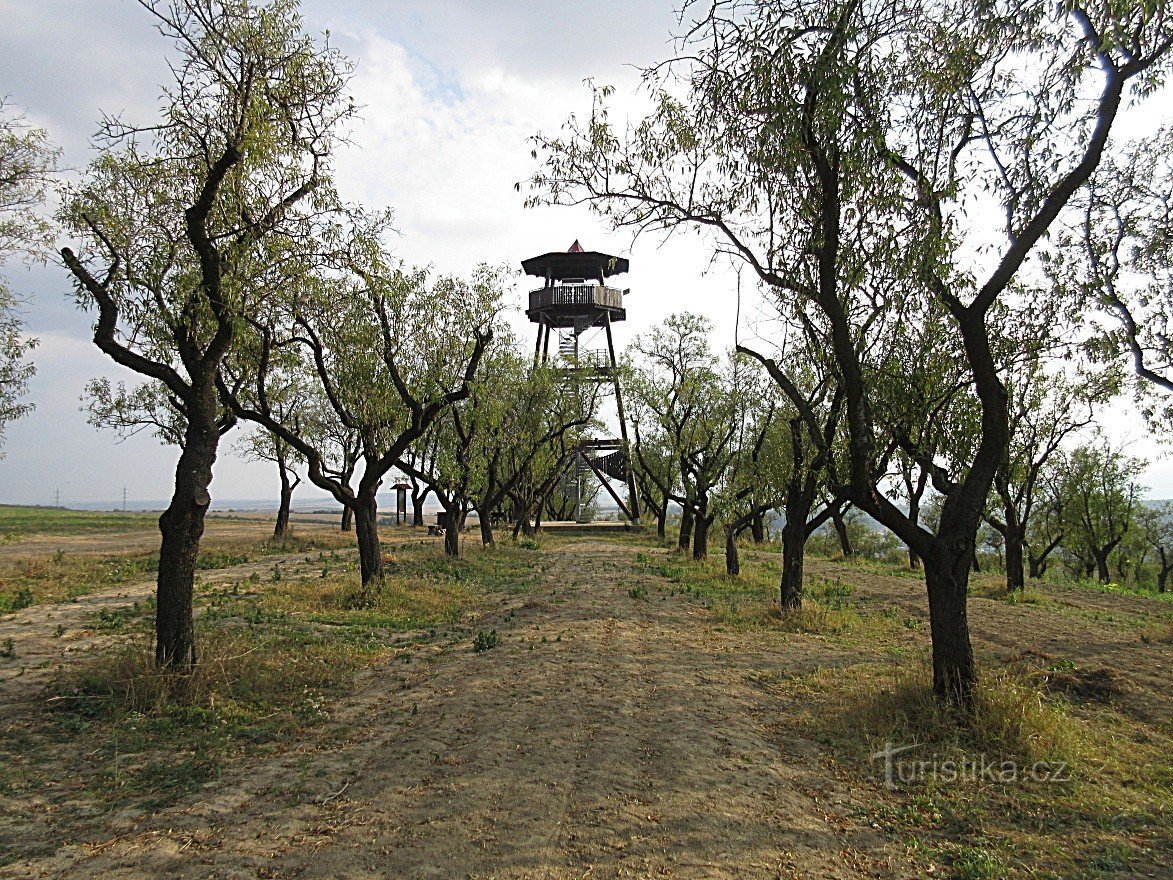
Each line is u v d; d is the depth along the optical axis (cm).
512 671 976
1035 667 1048
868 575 2619
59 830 508
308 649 1058
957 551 791
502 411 2338
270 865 464
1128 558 4306
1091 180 1130
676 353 2575
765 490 1772
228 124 892
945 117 822
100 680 803
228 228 919
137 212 946
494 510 4788
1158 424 1664
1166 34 741
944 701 767
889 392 900
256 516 7669
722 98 818
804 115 762
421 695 872
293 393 2334
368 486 1642
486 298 1728
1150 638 1376
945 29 813
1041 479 3094
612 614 1459
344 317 1470
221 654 879
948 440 902
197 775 612
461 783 598
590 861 472
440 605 1541
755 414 2014
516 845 492
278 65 937
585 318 3759
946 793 588
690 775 621
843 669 1026
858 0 709
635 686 916
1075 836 515
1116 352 1398
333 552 2770
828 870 465
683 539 3123
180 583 838
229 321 887
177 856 475
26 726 700
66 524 4272
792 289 860
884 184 792
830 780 621
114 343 860
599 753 670
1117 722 816
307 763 647
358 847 488
